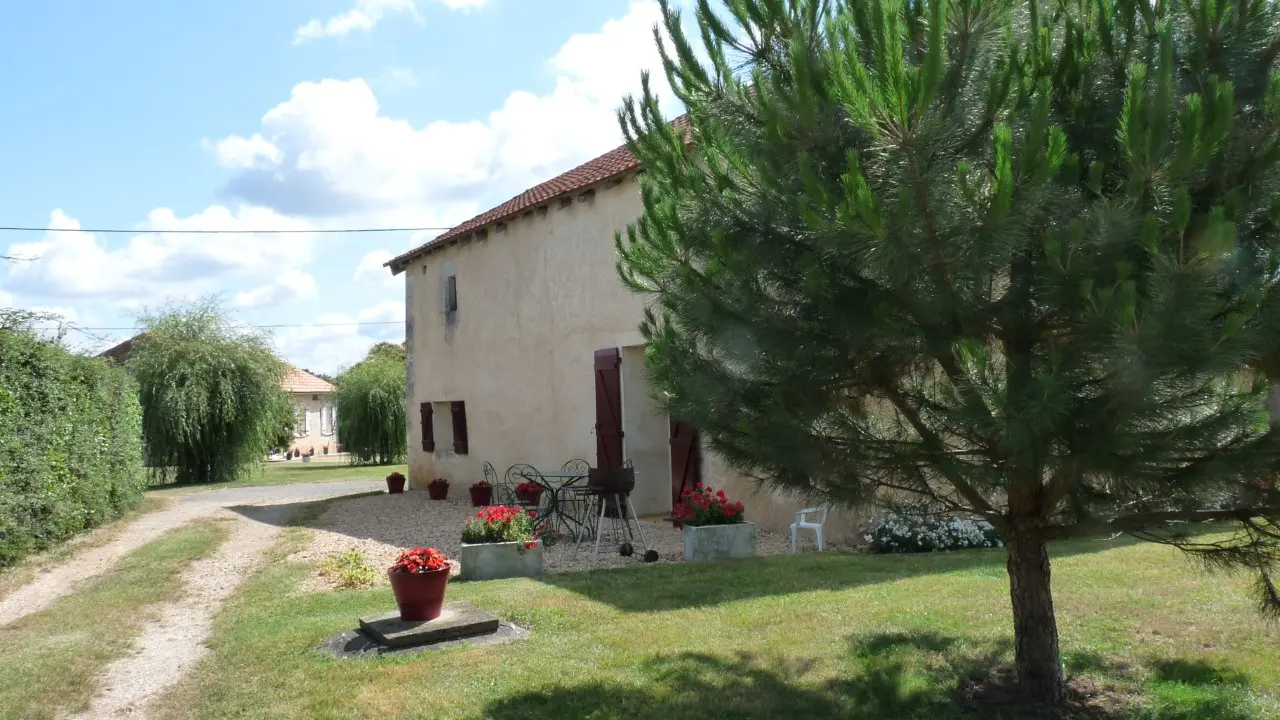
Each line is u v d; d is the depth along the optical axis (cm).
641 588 663
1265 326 260
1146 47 303
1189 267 244
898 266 284
